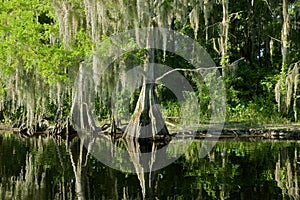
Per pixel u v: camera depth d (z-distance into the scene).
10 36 18.89
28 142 18.62
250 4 24.17
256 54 25.47
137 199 8.06
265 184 9.14
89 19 16.41
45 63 18.58
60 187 9.14
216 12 24.23
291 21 23.33
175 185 9.31
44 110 21.80
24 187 9.06
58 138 20.91
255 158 12.84
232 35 24.09
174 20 23.38
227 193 8.39
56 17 18.91
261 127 20.19
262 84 23.62
